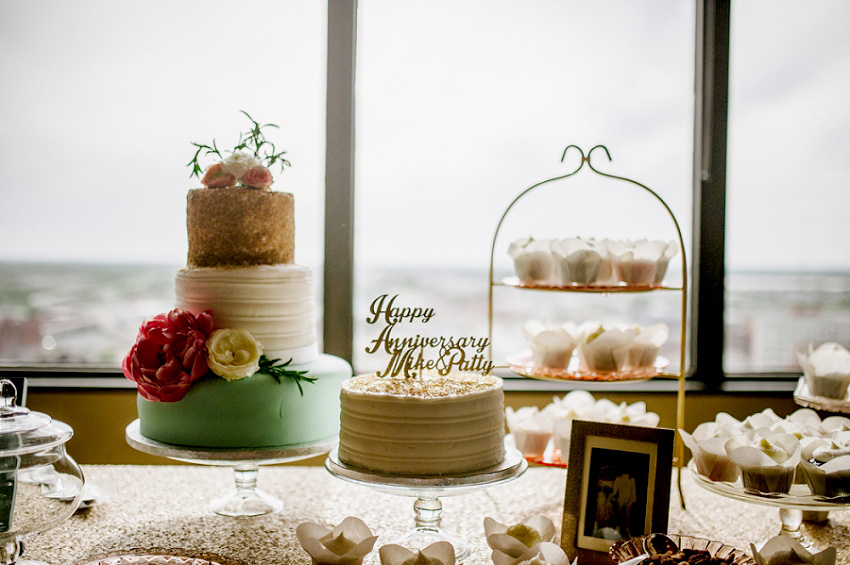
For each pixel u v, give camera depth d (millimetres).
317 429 1814
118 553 1478
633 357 1958
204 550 1608
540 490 2082
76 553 1570
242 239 1836
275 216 1886
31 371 2537
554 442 1979
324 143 2520
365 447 1508
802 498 1546
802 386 2027
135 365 1702
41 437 1418
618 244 1964
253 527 1764
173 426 1733
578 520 1578
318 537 1407
